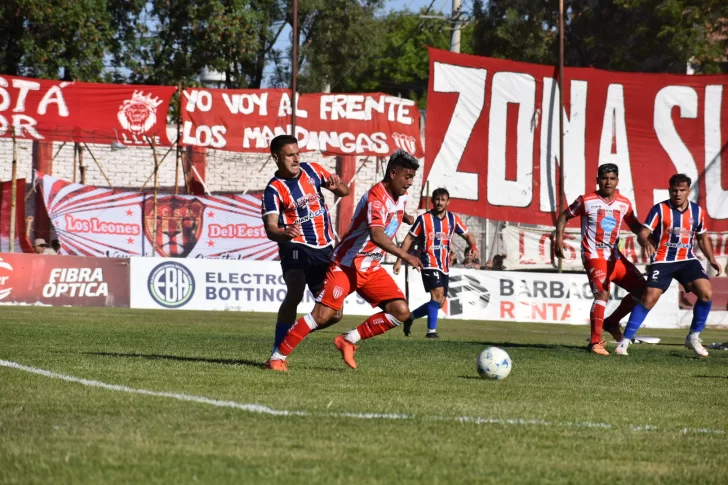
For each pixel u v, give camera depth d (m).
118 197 44.69
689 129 42.97
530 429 9.20
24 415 9.03
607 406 11.30
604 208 21.05
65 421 8.72
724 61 64.75
